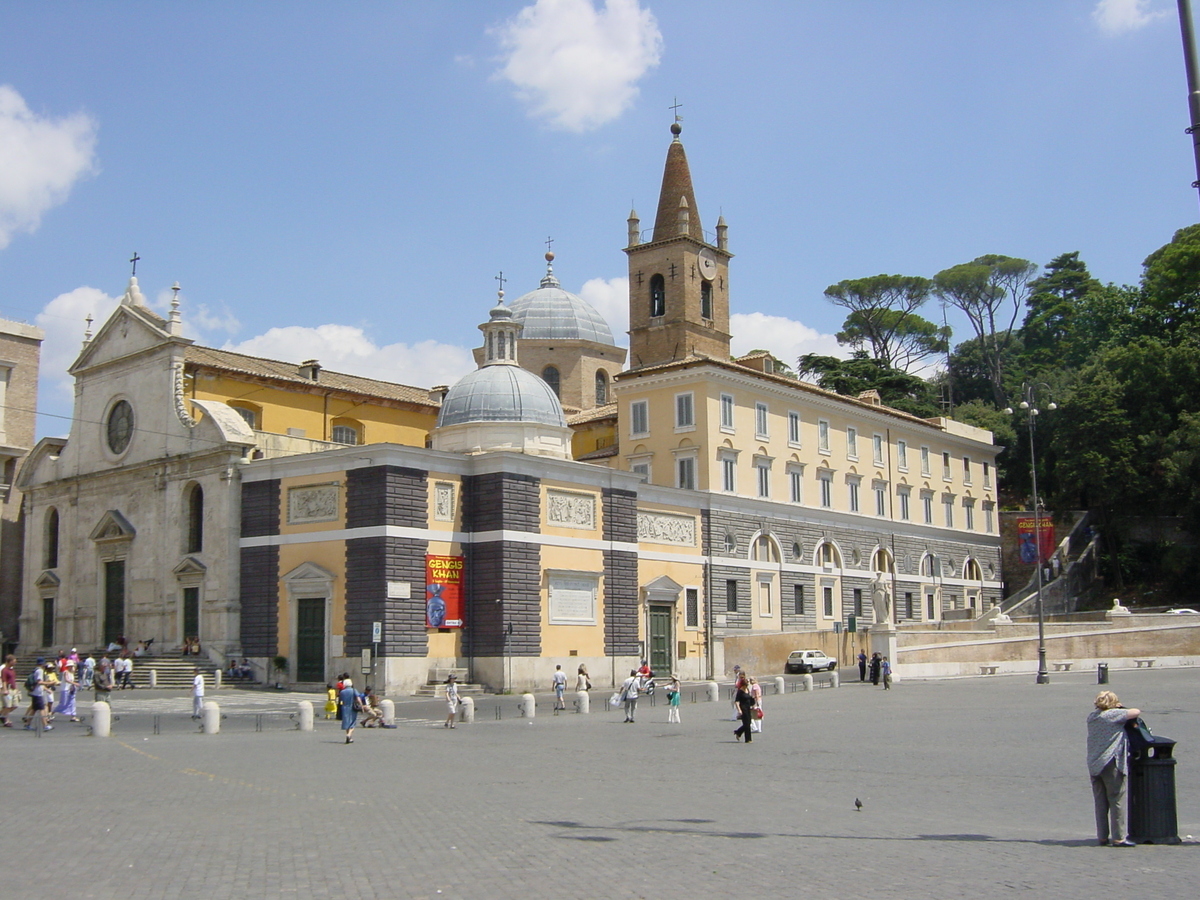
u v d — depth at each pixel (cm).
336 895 1420
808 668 7356
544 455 6644
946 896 1364
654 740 3725
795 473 8400
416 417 8581
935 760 3005
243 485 6456
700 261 8681
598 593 6569
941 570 10019
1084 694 5172
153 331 7100
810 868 1547
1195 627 8094
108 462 7338
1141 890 1386
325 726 4331
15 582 8256
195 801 2278
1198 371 9981
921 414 12262
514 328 7200
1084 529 10712
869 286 14438
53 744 3559
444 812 2117
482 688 5925
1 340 8231
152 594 6844
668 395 7888
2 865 1619
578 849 1708
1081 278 14275
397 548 5766
